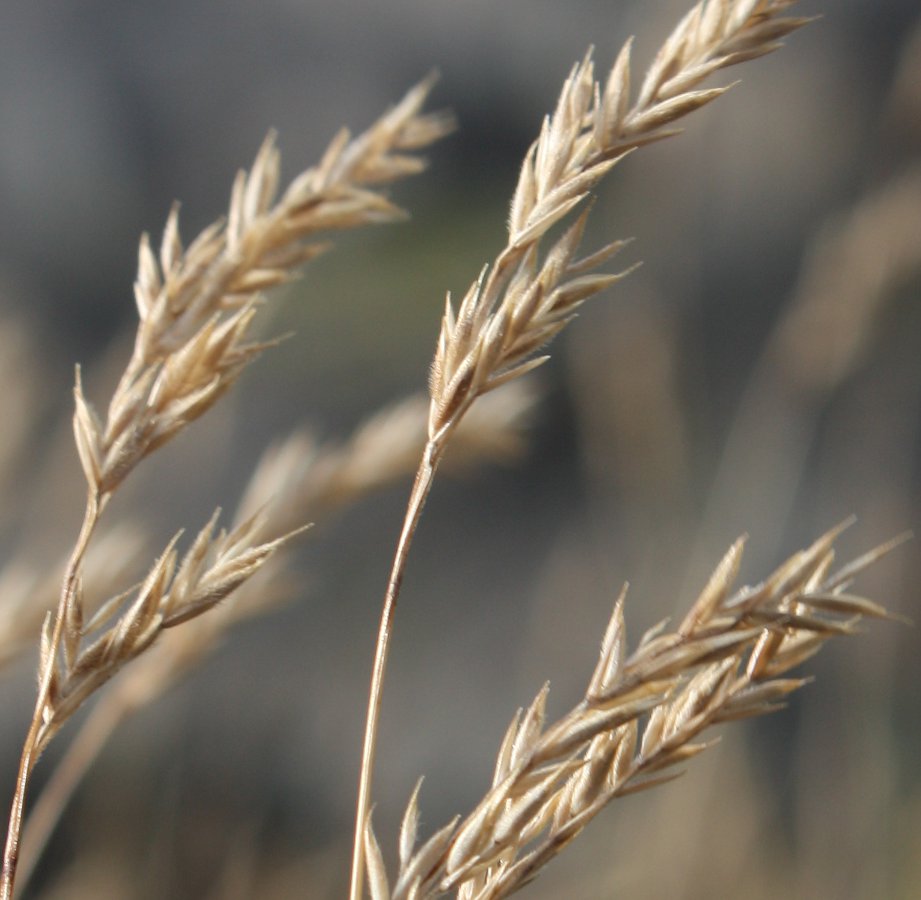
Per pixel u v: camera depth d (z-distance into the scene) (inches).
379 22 592.4
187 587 40.5
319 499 79.0
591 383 194.5
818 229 458.0
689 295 338.6
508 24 581.9
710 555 200.1
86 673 39.8
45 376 170.6
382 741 317.7
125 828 167.9
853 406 284.5
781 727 259.9
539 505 390.9
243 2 590.2
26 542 161.2
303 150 581.9
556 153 37.9
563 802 37.8
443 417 37.4
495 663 346.3
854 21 486.0
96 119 561.9
